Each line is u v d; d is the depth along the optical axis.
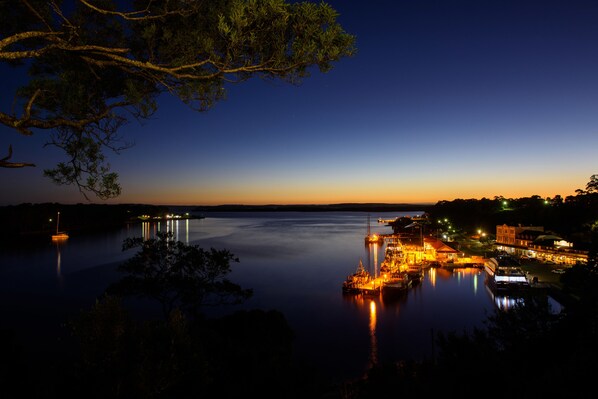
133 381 6.90
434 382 10.78
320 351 32.94
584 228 80.19
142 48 7.23
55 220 155.38
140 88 7.29
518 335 15.55
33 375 7.47
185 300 25.69
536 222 103.44
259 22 5.89
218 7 6.48
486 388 10.02
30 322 38.06
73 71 7.22
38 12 6.54
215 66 6.19
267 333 22.98
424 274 66.62
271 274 66.69
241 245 114.81
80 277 59.34
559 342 14.38
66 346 30.81
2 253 87.88
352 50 6.22
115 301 7.92
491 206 158.38
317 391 11.77
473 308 45.06
